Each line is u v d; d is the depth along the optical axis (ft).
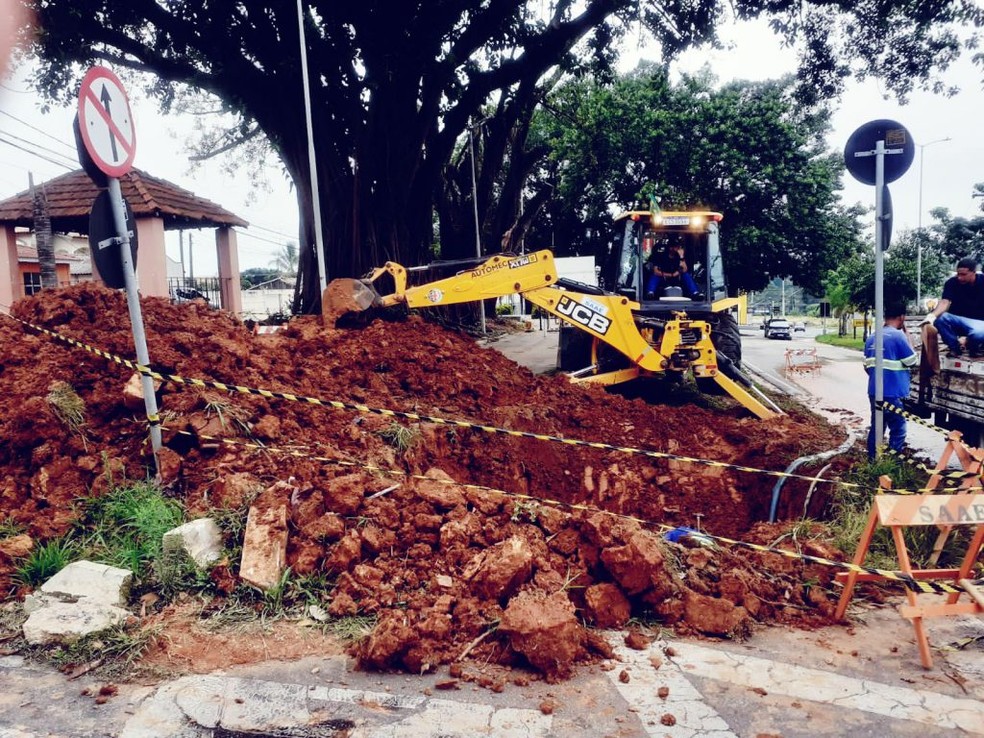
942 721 10.27
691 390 35.35
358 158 61.41
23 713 10.16
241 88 60.80
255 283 218.59
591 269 104.37
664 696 10.82
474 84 65.05
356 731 9.86
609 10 60.70
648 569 13.16
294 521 14.70
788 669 11.71
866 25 61.57
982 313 24.49
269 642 12.10
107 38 58.44
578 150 118.11
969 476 14.28
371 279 31.96
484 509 15.79
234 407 18.13
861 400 41.34
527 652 11.39
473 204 86.07
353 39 61.26
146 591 13.34
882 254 21.59
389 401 23.00
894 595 14.69
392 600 13.14
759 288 129.29
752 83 123.54
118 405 18.07
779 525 17.93
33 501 15.52
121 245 16.10
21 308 22.56
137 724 9.97
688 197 114.11
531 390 28.19
